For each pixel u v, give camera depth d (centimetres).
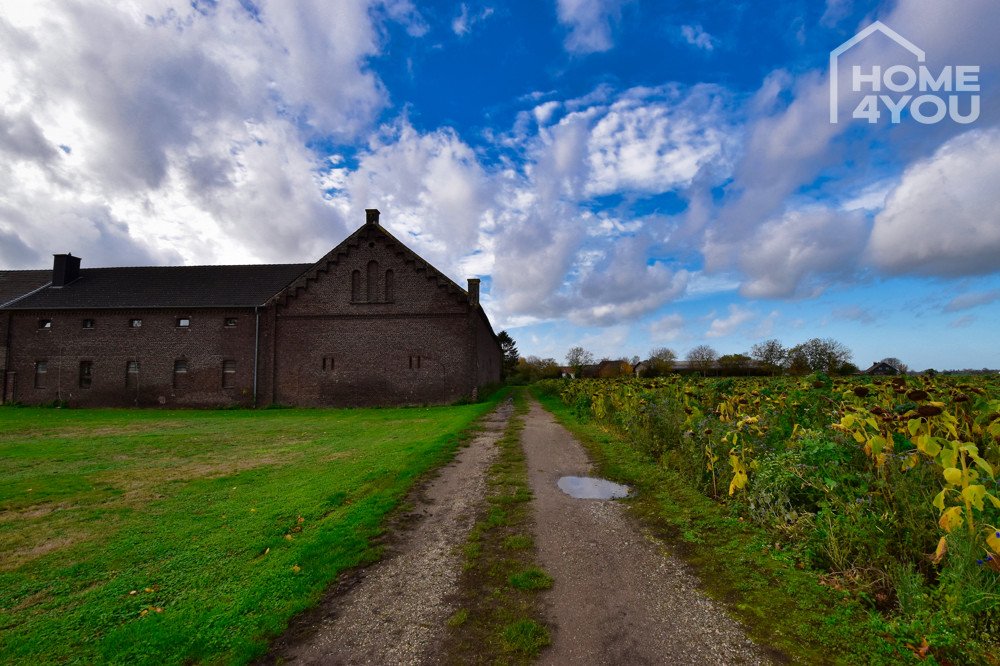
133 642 358
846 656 302
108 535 600
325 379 2742
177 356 2878
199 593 440
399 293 2775
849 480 447
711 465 652
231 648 349
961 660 275
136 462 1088
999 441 395
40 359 2998
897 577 346
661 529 566
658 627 358
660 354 7950
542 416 1928
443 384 2711
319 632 370
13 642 365
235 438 1477
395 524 621
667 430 894
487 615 387
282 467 1006
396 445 1250
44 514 692
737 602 385
